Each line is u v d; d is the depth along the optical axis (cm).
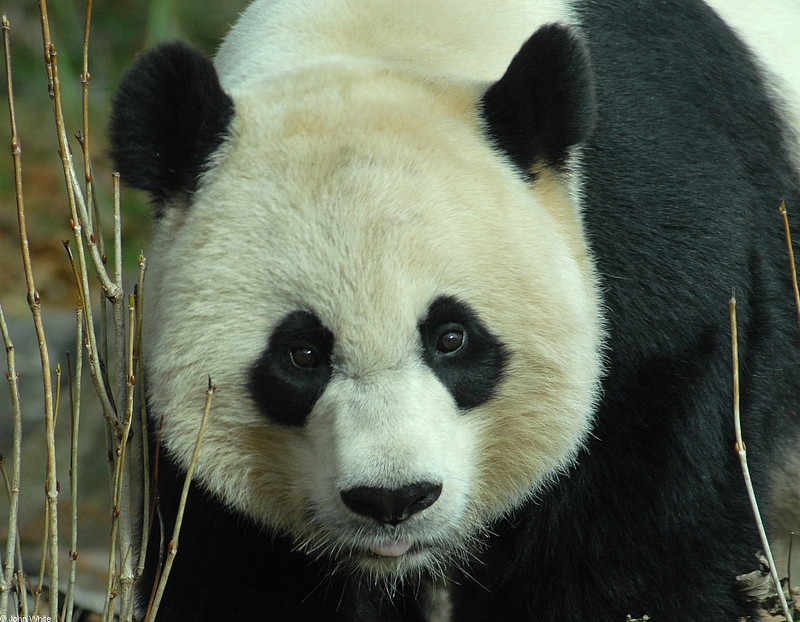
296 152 808
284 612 949
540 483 896
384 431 759
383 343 773
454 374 816
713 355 911
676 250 898
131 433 845
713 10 1095
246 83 930
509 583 971
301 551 921
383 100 846
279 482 863
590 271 870
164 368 816
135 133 826
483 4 968
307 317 779
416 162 803
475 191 811
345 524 814
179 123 827
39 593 859
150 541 906
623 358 895
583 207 892
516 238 816
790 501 1145
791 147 1094
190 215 823
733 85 1042
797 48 1174
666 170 918
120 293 844
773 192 1040
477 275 797
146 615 819
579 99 841
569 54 835
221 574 913
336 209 779
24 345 1817
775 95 1102
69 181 812
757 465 967
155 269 854
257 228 790
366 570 958
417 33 944
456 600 1048
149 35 2083
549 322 830
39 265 2269
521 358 836
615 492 909
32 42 2495
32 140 2491
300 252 777
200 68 818
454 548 932
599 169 899
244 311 791
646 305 892
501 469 891
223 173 819
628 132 919
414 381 781
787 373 1034
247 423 825
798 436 1080
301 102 845
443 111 855
